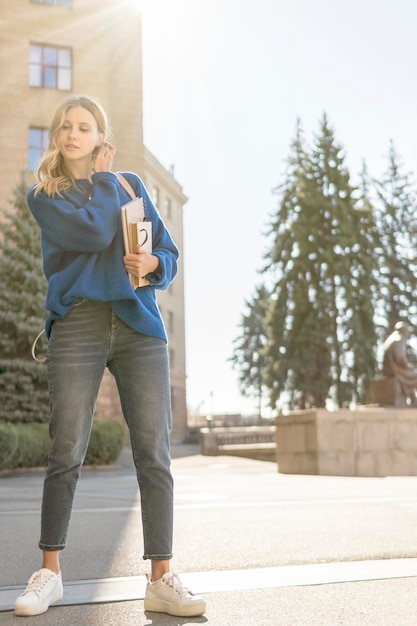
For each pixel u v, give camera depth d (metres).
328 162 32.62
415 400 18.25
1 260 19.38
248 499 7.22
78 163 2.81
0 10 27.03
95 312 2.63
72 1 28.02
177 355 43.47
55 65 27.58
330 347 30.44
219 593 2.82
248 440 27.97
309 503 6.69
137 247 2.64
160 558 2.57
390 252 40.41
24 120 26.73
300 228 31.36
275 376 32.28
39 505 6.96
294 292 31.58
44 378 18.72
